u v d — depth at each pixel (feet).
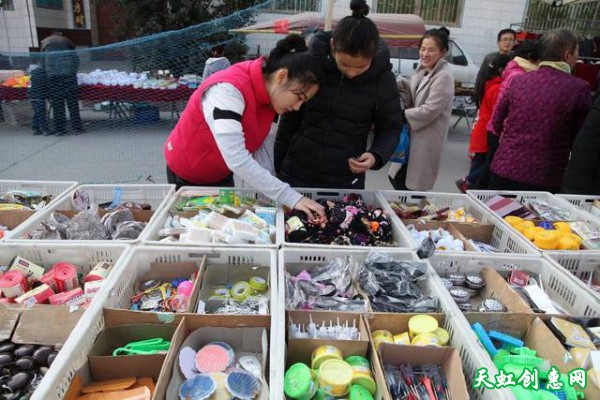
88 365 3.75
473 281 5.44
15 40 32.45
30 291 4.78
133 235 5.87
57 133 20.43
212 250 5.31
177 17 29.40
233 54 26.78
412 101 10.66
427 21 35.29
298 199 5.80
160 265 5.26
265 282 5.17
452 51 29.81
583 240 6.41
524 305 4.80
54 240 5.39
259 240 5.59
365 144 7.30
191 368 3.82
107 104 21.34
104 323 4.17
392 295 4.83
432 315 4.47
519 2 35.12
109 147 18.81
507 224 6.60
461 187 13.92
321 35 6.63
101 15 37.88
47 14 35.01
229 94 5.38
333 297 4.93
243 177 5.55
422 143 10.22
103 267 5.19
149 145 19.39
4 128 20.45
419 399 3.74
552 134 8.13
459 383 3.66
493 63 13.25
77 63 20.01
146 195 7.36
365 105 6.77
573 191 7.83
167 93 21.26
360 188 7.86
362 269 5.16
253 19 28.45
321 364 3.81
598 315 4.74
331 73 6.63
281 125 7.65
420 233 6.48
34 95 19.66
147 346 4.07
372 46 5.51
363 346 4.05
